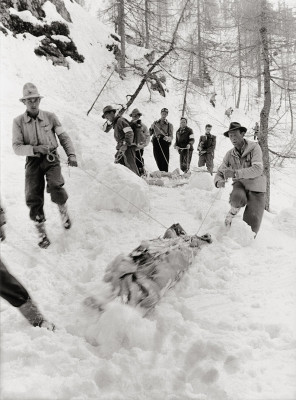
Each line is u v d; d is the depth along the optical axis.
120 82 21.44
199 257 4.63
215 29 13.80
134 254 3.60
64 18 21.08
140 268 3.40
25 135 4.72
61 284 3.82
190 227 5.92
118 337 2.86
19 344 2.78
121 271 3.33
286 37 11.98
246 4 12.15
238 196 5.41
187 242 4.28
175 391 2.47
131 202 6.13
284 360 2.82
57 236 4.93
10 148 8.51
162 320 3.26
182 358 2.82
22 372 2.48
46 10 19.52
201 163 13.49
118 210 6.12
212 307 3.66
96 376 2.52
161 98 23.02
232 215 5.50
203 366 2.70
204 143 13.38
